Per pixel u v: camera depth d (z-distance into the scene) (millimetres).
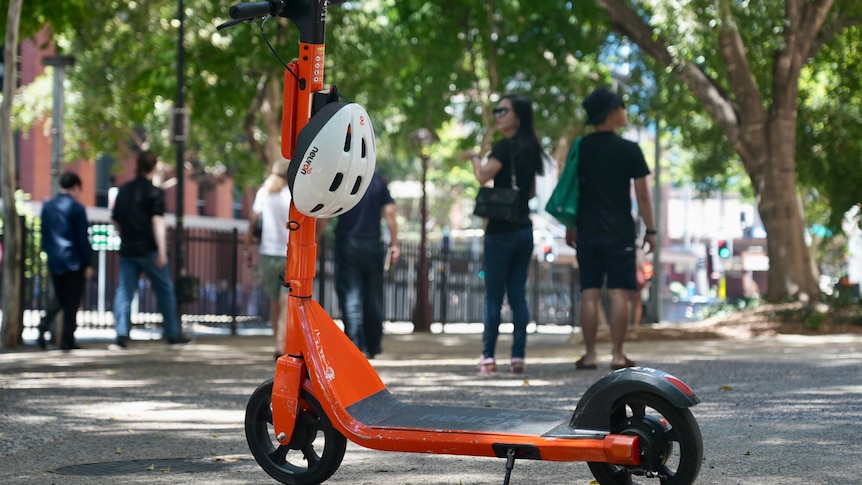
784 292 19172
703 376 9250
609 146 9375
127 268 14164
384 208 11430
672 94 24375
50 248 13703
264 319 24391
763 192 19297
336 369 4297
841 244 37719
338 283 11336
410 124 25750
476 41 23203
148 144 31281
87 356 12781
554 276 29609
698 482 4441
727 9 16516
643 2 18500
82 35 17109
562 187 9500
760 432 5875
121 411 7133
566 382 8688
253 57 20250
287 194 11172
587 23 22484
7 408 7305
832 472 4664
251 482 4574
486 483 4516
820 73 24812
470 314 26562
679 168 43312
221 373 10180
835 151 22484
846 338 16375
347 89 23047
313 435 4406
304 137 4324
